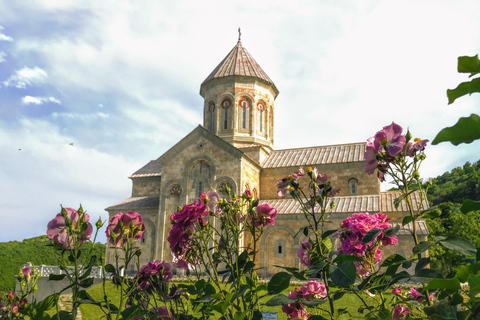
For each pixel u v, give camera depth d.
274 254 25.83
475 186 53.84
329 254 2.71
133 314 2.26
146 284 2.67
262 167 31.20
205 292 2.54
